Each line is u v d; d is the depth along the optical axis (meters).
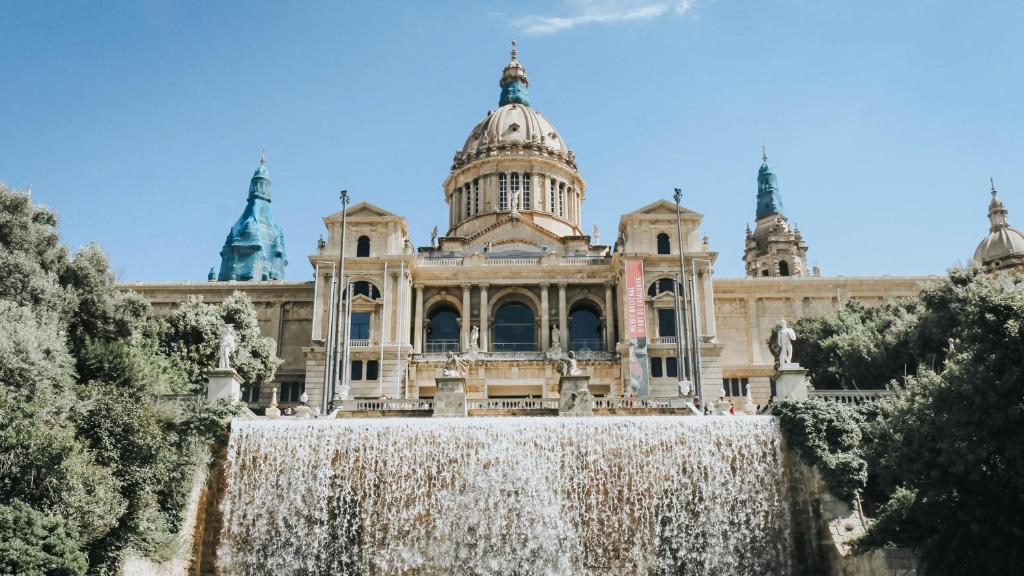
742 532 45.62
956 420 37.56
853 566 40.78
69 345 49.88
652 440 46.69
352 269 82.12
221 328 66.38
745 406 53.75
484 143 105.44
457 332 86.88
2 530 35.19
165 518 42.66
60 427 40.12
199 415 45.94
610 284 85.19
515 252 95.06
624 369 77.69
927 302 55.84
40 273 49.81
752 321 89.50
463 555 45.25
